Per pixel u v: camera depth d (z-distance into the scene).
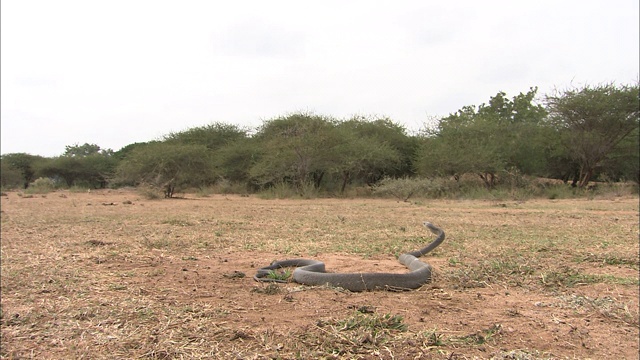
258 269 6.76
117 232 10.94
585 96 28.06
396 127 36.38
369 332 3.95
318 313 4.56
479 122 31.36
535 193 26.95
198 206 20.11
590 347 3.93
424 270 6.00
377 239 9.88
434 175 28.55
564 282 6.03
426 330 4.11
